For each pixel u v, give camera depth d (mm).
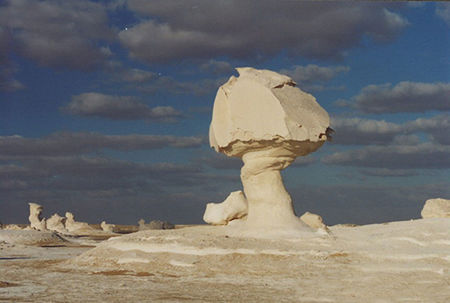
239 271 14586
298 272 14164
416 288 11773
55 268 16938
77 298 11344
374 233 18594
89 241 34469
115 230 57875
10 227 44656
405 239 17281
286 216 17828
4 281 14031
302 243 16438
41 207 43375
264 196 17969
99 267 16438
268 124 17141
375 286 12109
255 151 17906
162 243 16578
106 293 11961
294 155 17906
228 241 16250
